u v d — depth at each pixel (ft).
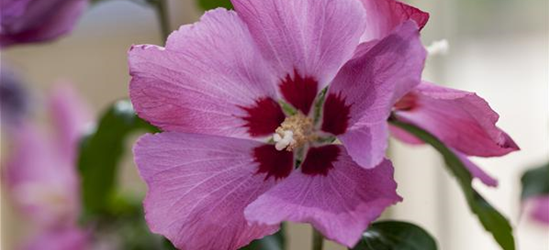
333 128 1.36
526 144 3.31
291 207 1.26
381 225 1.48
